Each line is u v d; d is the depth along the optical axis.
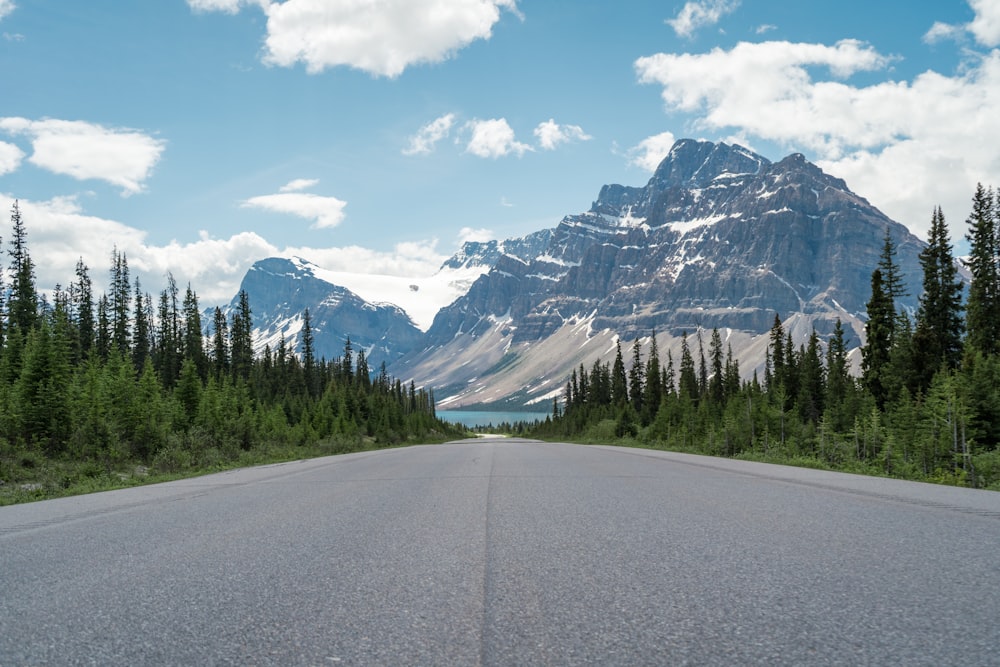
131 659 3.62
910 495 10.72
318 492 13.20
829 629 3.92
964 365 37.72
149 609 4.64
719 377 103.50
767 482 13.52
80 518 9.91
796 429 35.28
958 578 5.10
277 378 105.44
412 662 3.49
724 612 4.31
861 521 7.98
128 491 15.20
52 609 4.70
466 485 13.91
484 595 4.88
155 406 40.34
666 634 3.88
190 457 28.30
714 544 6.66
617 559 6.05
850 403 50.03
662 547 6.57
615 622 4.14
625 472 16.84
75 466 25.12
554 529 7.83
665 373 115.75
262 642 3.88
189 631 4.12
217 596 4.98
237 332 99.12
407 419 114.75
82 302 77.25
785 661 3.41
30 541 7.78
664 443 60.16
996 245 48.84
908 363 46.84
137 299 84.81
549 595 4.84
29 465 25.66
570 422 142.75
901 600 4.50
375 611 4.50
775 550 6.30
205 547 7.10
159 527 8.70
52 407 29.36
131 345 82.25
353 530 8.10
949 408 25.98
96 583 5.49
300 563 6.17
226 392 59.16
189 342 84.88
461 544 7.00
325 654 3.65
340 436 59.28
